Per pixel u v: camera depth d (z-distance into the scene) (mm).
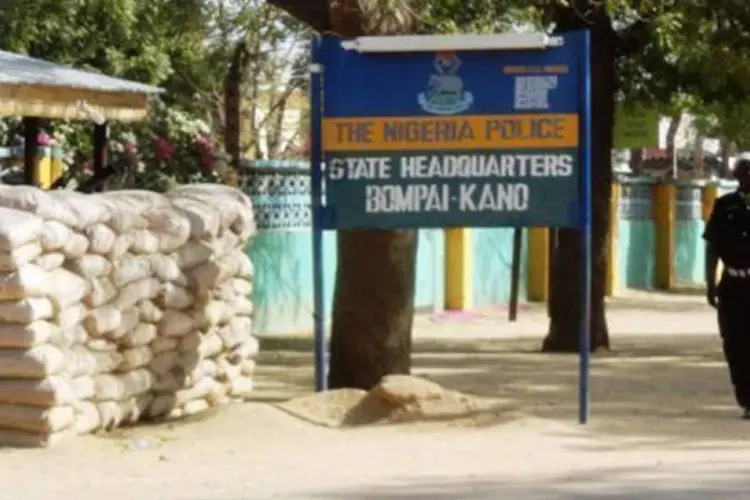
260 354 18703
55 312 10320
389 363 13602
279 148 32906
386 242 13477
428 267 25656
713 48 19047
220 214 12383
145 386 11570
